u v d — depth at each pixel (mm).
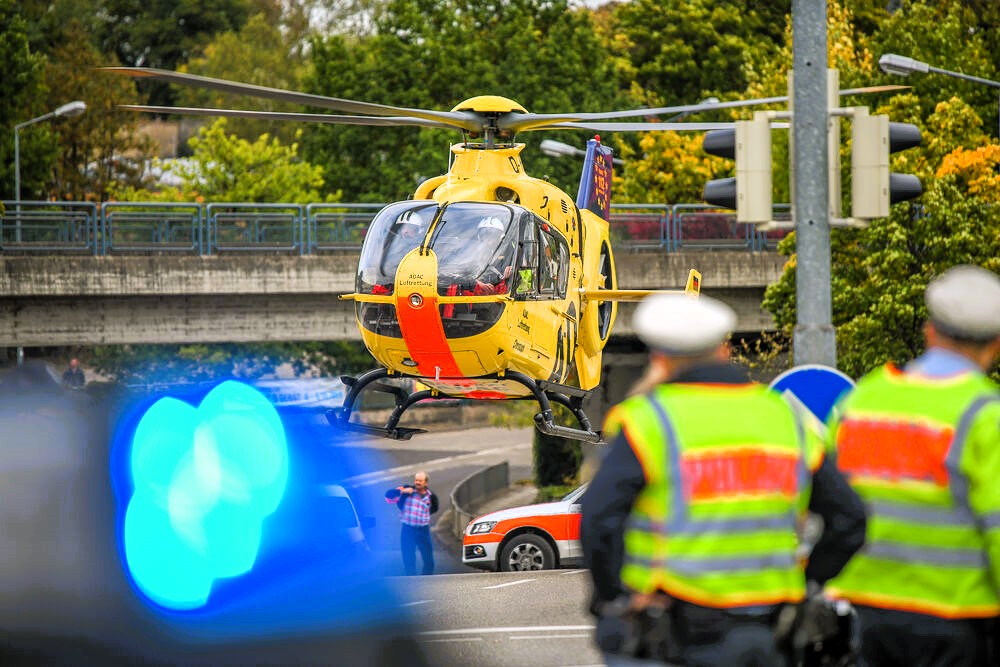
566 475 162875
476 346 63375
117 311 123438
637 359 155125
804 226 42344
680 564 20562
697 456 20547
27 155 197375
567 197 72375
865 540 21438
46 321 122062
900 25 157875
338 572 46938
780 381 38469
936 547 22375
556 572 68562
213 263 123562
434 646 44094
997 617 22500
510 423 160375
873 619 22828
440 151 193625
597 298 74250
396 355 65188
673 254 137250
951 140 117688
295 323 127938
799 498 21047
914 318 100812
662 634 20453
